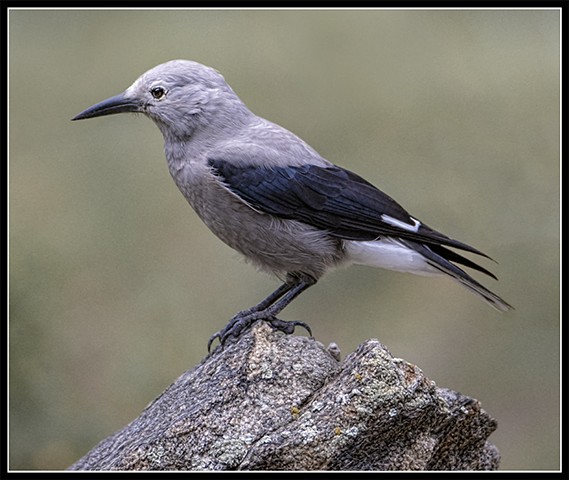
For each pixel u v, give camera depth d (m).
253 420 7.36
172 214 16.66
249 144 9.14
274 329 8.20
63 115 18.47
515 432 13.52
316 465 6.99
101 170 17.41
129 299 15.12
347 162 17.03
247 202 9.02
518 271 14.88
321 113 18.08
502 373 14.05
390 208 9.17
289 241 9.12
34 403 12.51
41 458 12.33
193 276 15.51
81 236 16.00
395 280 14.98
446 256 9.25
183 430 7.36
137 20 20.19
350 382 7.07
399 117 17.80
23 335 12.79
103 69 19.34
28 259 14.41
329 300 14.88
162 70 9.23
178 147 9.23
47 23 19.89
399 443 7.17
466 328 14.50
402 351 14.33
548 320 14.41
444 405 7.15
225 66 19.16
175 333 14.53
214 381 7.69
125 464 7.35
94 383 13.57
